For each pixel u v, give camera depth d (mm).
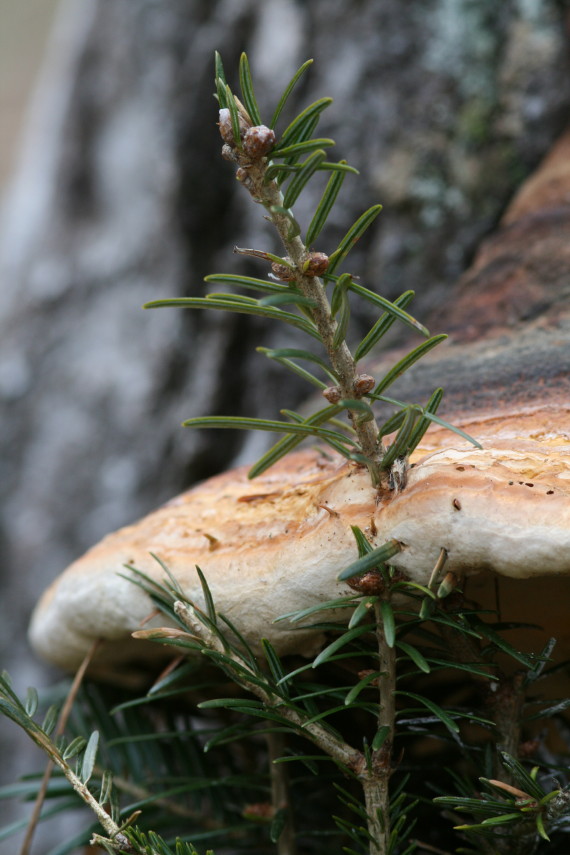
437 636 651
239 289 1081
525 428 667
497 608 646
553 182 852
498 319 737
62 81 1258
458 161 991
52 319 1221
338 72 1024
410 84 1003
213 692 719
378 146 1008
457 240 990
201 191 1097
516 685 651
